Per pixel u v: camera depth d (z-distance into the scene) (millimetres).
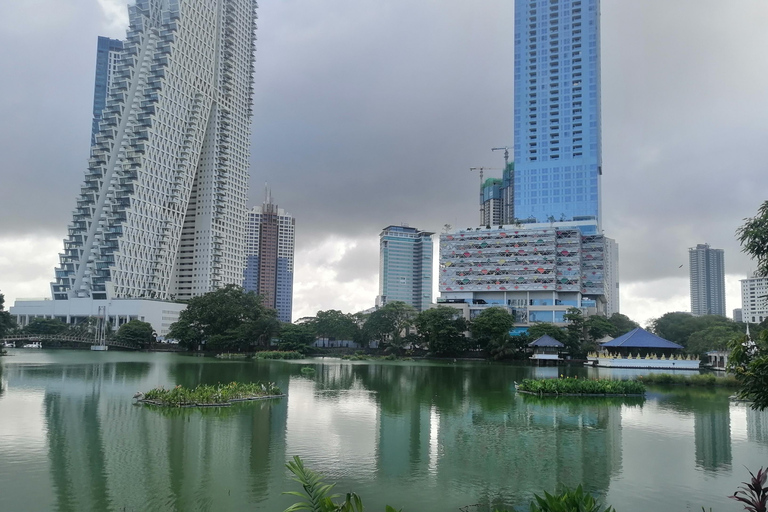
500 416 49344
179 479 28344
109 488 26844
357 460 33156
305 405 53438
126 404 50812
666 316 179500
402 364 130125
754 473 31531
